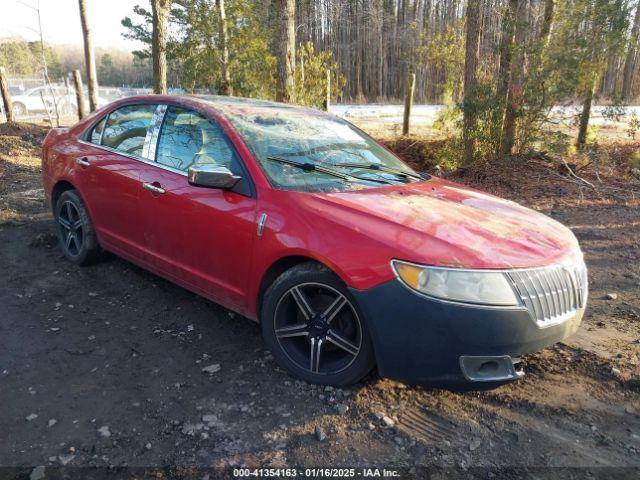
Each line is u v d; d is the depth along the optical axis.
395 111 25.20
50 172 5.20
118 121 4.65
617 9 8.84
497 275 2.76
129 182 4.19
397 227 2.96
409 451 2.69
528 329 2.80
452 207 3.42
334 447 2.70
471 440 2.79
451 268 2.73
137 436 2.75
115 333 3.83
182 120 4.05
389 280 2.78
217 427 2.83
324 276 3.03
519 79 9.71
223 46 12.41
